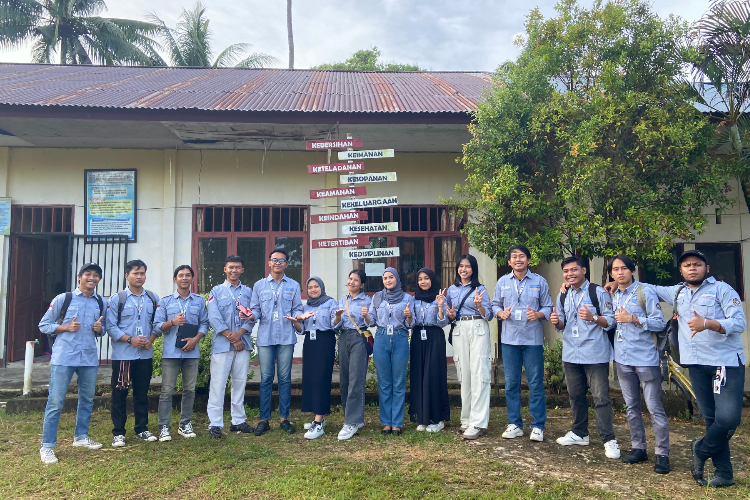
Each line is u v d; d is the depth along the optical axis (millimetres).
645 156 5203
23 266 8195
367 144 7867
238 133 7285
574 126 5293
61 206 8008
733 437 4691
